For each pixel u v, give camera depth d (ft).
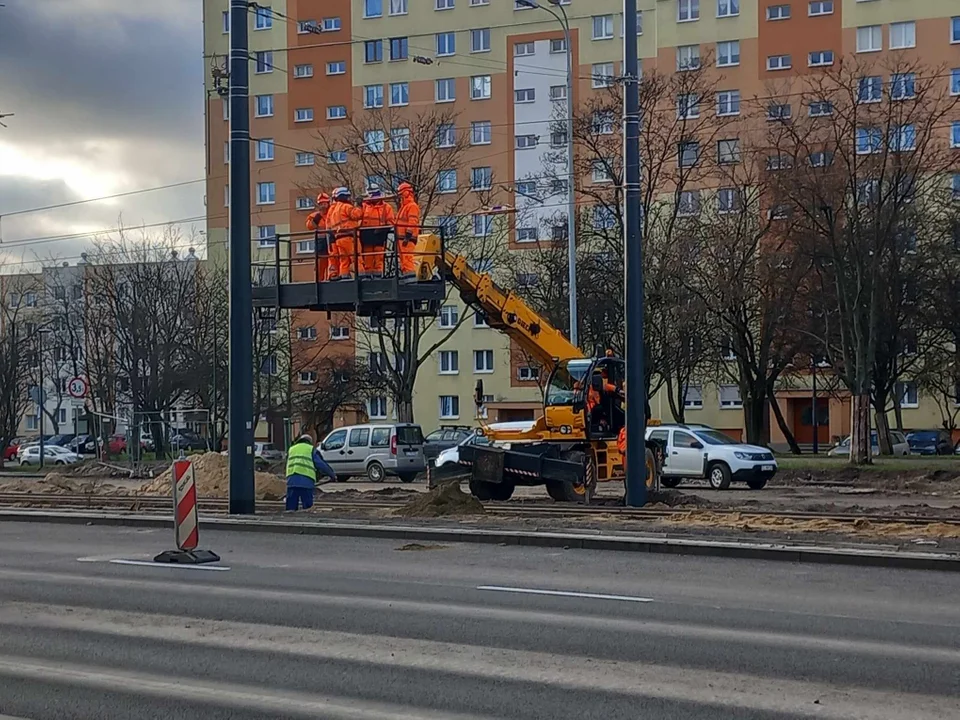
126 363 177.37
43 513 66.39
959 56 186.91
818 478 104.99
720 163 135.64
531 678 25.34
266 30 218.38
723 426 208.54
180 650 28.73
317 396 182.70
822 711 22.31
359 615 33.22
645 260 126.93
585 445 75.92
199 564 45.14
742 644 28.71
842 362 134.51
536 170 204.33
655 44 200.44
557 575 41.19
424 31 210.79
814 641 29.01
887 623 31.45
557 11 203.41
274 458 157.79
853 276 115.85
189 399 183.73
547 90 204.74
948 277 140.36
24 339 191.52
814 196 112.27
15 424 187.21
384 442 110.32
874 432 183.42
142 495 90.58
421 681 25.21
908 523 54.95
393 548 50.19
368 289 63.57
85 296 196.03
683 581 39.50
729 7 196.44
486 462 74.54
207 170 222.48
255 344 171.83
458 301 215.72
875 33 190.49
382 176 141.90
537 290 142.92
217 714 22.82
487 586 38.58
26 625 32.19
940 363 154.61
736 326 142.92
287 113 217.36
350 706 23.26
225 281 179.42
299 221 216.54
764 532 51.62
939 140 135.23
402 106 212.02
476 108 208.23
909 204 117.91
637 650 28.12
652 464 78.89
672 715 22.20
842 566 43.06
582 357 77.30
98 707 23.49
